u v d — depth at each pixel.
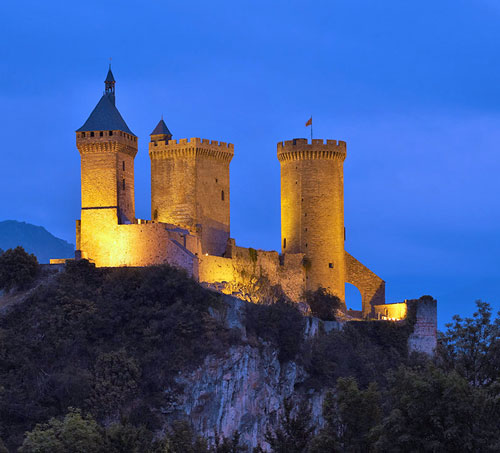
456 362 165.75
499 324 166.25
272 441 166.12
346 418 160.62
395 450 147.88
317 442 158.38
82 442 179.38
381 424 152.50
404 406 151.75
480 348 164.38
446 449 146.25
